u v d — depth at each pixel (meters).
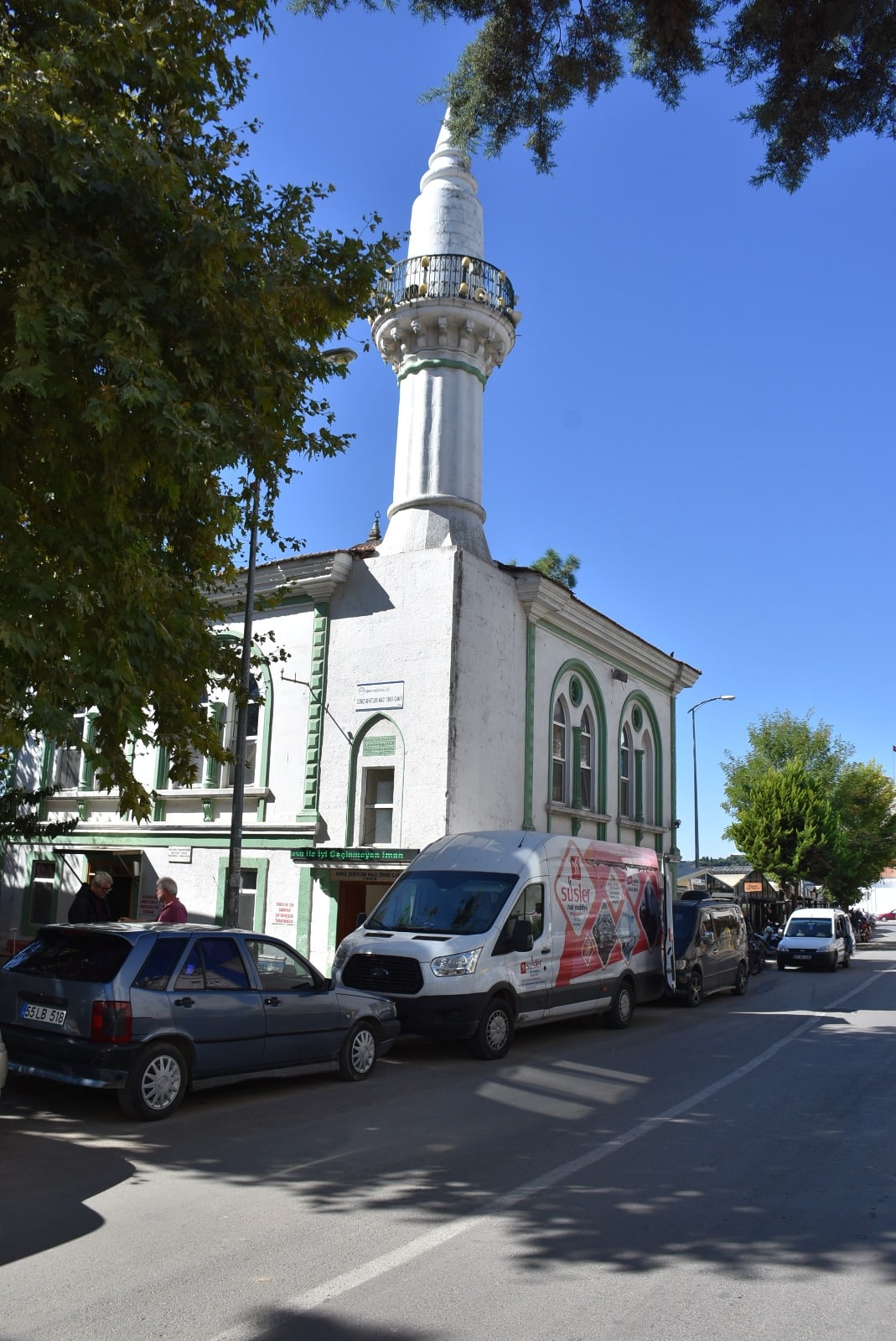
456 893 13.34
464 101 12.16
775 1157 7.59
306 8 11.12
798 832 48.91
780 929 43.06
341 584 20.06
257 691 20.09
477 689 18.86
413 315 21.34
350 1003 10.64
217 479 8.91
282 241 9.86
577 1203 6.38
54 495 7.89
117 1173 6.98
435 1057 12.43
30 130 7.31
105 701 7.88
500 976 12.48
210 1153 7.54
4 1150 7.54
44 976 8.84
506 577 20.17
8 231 7.55
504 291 22.02
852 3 10.26
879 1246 5.66
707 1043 13.80
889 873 128.88
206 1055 8.98
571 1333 4.49
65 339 7.23
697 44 11.20
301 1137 8.07
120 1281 5.05
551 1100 9.74
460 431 21.27
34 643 7.12
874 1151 7.81
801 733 58.56
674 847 28.03
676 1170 7.17
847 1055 12.77
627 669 26.12
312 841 19.27
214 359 8.48
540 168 12.55
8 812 16.83
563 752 22.44
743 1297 4.93
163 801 21.70
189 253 8.19
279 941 10.19
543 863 13.91
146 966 8.77
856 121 11.21
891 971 31.53
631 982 15.90
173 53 8.93
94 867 22.64
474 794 18.50
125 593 7.98
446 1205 6.32
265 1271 5.20
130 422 7.57
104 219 8.02
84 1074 8.34
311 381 9.91
